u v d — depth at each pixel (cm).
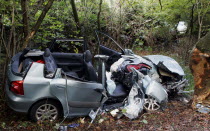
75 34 855
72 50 601
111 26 952
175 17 1101
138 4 982
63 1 818
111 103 490
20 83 362
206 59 398
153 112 450
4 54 632
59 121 405
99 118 421
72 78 408
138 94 458
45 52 438
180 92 537
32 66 379
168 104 501
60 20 828
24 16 482
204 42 395
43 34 690
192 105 445
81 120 414
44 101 385
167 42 1241
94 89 416
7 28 591
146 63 515
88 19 917
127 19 1011
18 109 368
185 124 376
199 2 898
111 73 545
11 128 366
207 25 1017
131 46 1101
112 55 588
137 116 424
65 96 389
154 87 457
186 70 770
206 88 422
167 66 508
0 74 595
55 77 386
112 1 978
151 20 1091
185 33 1133
